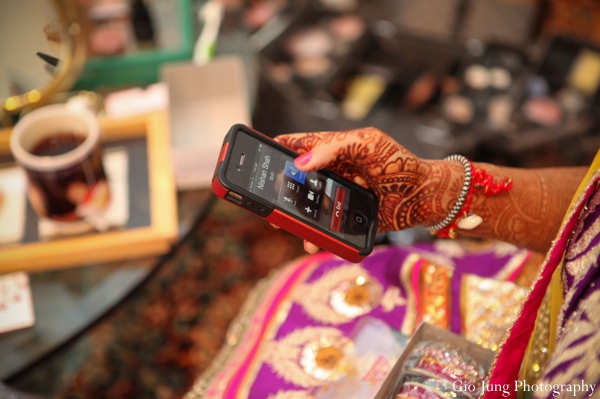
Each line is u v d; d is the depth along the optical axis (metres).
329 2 1.89
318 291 0.81
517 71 1.75
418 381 0.59
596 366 0.36
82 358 1.47
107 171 1.08
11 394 0.79
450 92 1.73
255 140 0.65
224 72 1.23
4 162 1.08
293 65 1.73
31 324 0.95
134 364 1.46
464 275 0.79
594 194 0.47
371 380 0.70
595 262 0.43
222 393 0.73
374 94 1.71
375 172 0.64
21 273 0.99
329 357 0.74
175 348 1.49
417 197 0.66
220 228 1.71
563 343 0.42
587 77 1.70
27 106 1.09
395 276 0.81
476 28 1.92
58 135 0.97
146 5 1.26
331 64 1.73
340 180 0.68
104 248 0.99
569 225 0.47
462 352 0.61
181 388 1.43
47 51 1.02
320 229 0.63
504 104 1.69
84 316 0.96
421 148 1.56
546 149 1.78
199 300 1.57
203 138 1.25
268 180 0.63
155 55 1.25
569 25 1.92
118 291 0.99
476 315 0.75
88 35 1.23
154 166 1.07
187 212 1.09
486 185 0.64
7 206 1.03
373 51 1.82
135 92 1.21
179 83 1.24
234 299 1.58
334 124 1.58
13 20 0.95
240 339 0.80
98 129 0.95
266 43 1.75
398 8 1.94
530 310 0.51
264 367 0.74
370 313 0.78
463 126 1.65
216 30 1.34
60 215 0.96
